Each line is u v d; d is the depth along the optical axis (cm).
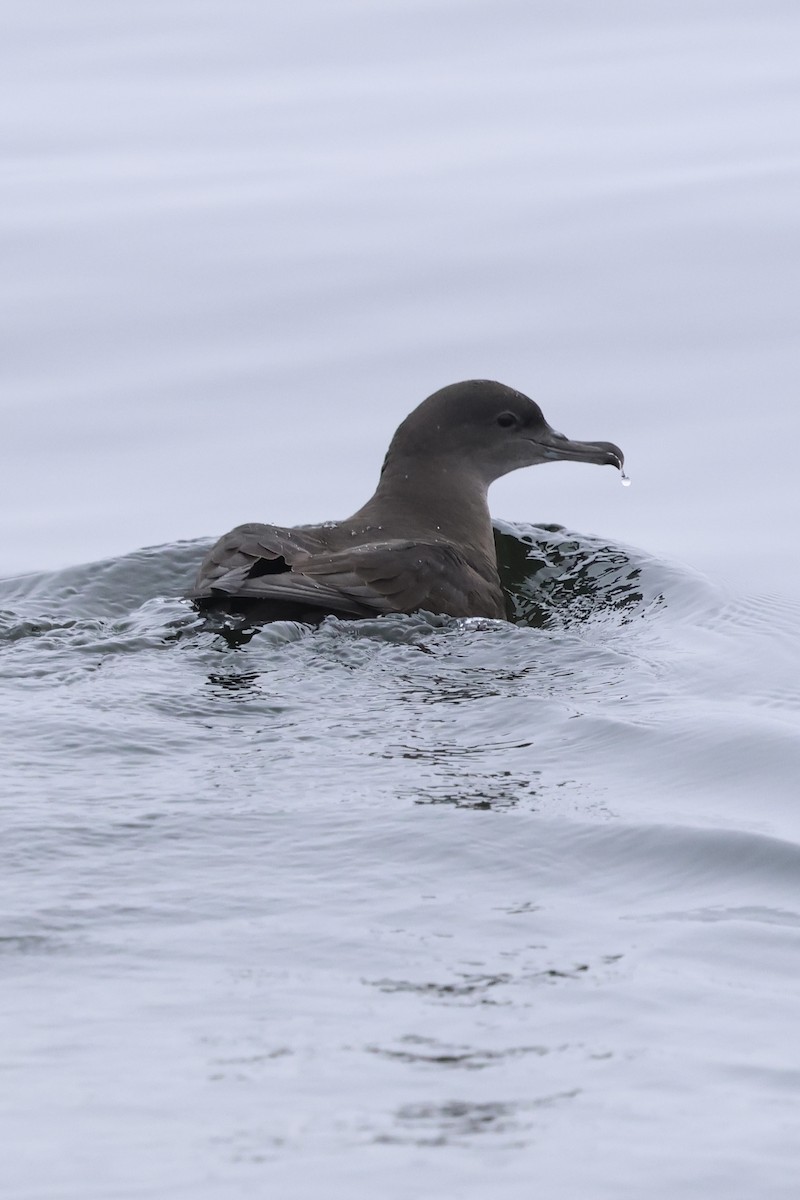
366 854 1109
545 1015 862
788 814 1196
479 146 3731
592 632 1791
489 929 989
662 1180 689
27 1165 694
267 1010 866
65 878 1061
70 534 2248
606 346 2734
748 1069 802
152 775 1269
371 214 3303
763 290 2912
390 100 4153
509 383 2619
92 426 2558
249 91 4303
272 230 3238
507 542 2111
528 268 3030
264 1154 704
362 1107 754
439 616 1712
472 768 1300
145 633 1653
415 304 2908
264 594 1647
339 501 2330
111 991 890
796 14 4831
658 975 918
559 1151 711
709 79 4212
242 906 1020
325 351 2758
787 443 2427
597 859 1112
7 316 2912
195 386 2664
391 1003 877
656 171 3491
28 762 1293
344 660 1585
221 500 2338
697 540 2172
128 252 3167
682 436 2466
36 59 4706
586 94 4138
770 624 1777
